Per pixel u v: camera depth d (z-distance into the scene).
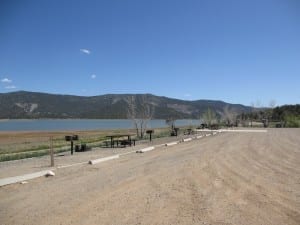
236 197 7.41
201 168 11.25
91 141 29.09
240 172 10.52
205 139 26.64
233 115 77.06
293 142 22.59
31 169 11.69
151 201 7.09
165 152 16.89
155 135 33.19
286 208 6.57
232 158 13.91
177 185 8.61
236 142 22.70
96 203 6.95
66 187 8.49
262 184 8.75
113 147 20.80
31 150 21.73
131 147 20.53
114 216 6.08
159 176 9.87
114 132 49.44
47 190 8.17
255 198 7.33
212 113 68.25
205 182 8.98
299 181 9.14
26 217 6.05
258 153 15.79
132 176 9.94
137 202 7.02
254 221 5.79
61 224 5.67
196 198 7.31
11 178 9.05
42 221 5.83
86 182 9.12
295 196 7.52
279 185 8.64
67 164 12.88
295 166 11.80
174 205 6.77
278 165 12.02
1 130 67.12
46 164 13.06
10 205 6.86
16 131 60.88
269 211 6.37
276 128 52.84
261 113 84.00
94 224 5.66
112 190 8.12
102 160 13.57
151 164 12.45
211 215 6.11
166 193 7.77
